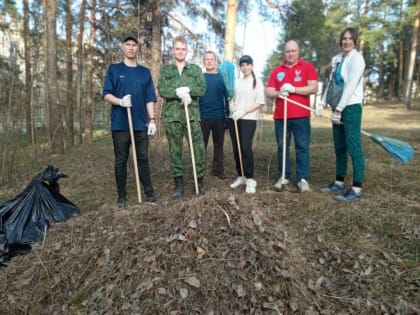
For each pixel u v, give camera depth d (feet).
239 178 14.60
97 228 9.52
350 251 9.25
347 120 11.78
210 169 17.47
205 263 7.70
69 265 8.46
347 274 8.44
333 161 18.13
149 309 7.00
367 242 9.64
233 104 13.84
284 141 12.94
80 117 31.65
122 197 12.39
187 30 30.19
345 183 14.37
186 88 12.05
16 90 18.42
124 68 11.77
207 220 8.57
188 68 12.53
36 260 8.87
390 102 77.87
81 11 32.89
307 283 7.98
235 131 14.07
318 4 45.34
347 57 11.84
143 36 28.91
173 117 12.52
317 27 44.50
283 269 7.72
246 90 13.30
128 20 30.53
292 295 7.38
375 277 8.30
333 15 66.69
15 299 8.04
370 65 97.09
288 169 14.05
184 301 7.06
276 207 11.96
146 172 12.41
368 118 52.37
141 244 8.31
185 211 8.95
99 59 35.88
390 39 67.67
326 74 83.30
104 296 7.48
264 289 7.37
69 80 31.30
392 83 99.66
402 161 11.37
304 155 13.12
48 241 9.52
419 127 36.45
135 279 7.59
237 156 14.49
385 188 13.57
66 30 31.09
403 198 12.37
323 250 9.32
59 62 32.99
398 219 10.48
